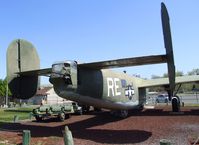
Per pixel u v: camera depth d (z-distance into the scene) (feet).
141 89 77.41
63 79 43.34
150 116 64.59
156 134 40.88
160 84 74.43
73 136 41.34
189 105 104.17
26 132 33.04
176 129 44.55
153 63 42.57
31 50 58.95
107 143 35.96
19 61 56.13
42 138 41.01
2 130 50.62
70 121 64.18
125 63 43.06
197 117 59.16
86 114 79.51
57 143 37.19
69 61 43.24
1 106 189.98
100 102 52.54
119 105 59.67
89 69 48.44
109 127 49.85
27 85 56.65
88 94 47.93
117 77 59.52
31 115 71.82
